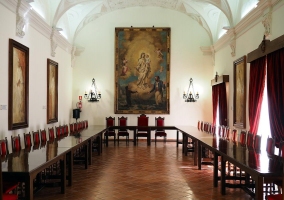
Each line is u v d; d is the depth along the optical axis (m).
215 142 7.34
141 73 14.73
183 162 9.29
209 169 8.30
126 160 9.56
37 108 9.70
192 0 12.64
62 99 12.86
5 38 7.34
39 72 9.85
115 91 14.69
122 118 14.03
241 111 10.29
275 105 7.37
